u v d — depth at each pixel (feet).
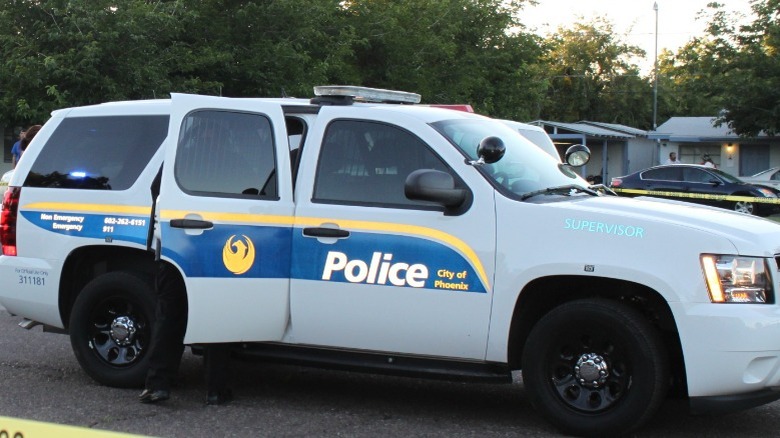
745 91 104.42
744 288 15.76
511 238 16.85
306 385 21.18
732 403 15.74
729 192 82.64
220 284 17.98
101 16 63.41
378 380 21.85
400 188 17.92
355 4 84.07
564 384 16.92
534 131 34.09
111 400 19.38
